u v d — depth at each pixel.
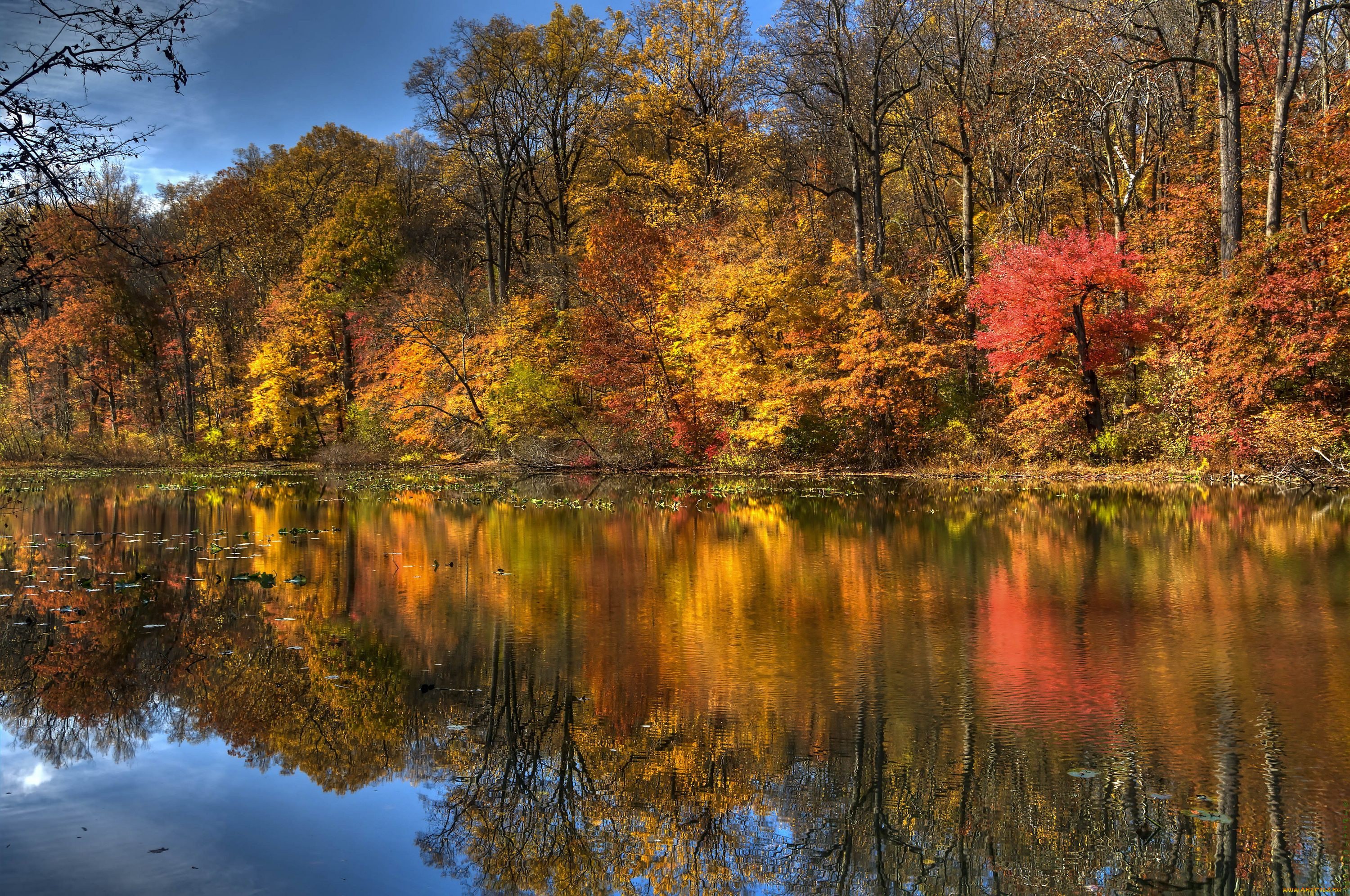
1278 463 21.22
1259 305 20.95
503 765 5.34
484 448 34.19
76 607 9.59
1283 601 9.03
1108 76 24.28
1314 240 20.94
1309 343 20.38
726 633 8.16
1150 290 25.28
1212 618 8.38
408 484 27.92
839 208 40.38
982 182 35.31
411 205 54.34
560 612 9.16
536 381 33.34
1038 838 4.32
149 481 29.67
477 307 41.06
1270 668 6.80
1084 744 5.37
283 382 37.53
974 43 30.50
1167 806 4.58
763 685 6.63
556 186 46.72
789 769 5.18
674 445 31.55
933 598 9.56
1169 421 24.39
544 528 16.39
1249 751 5.21
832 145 37.12
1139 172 26.86
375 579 11.06
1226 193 22.27
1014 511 17.59
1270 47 25.91
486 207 42.16
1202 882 3.93
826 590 10.11
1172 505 17.72
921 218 39.34
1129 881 3.95
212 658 7.57
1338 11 25.56
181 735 5.86
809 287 30.25
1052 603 9.21
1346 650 7.25
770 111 35.44
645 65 37.41
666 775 5.17
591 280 32.72
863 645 7.68
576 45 40.56
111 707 6.38
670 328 31.11
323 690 6.70
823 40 30.42
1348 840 4.21
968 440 27.64
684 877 4.13
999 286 24.95
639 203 40.09
